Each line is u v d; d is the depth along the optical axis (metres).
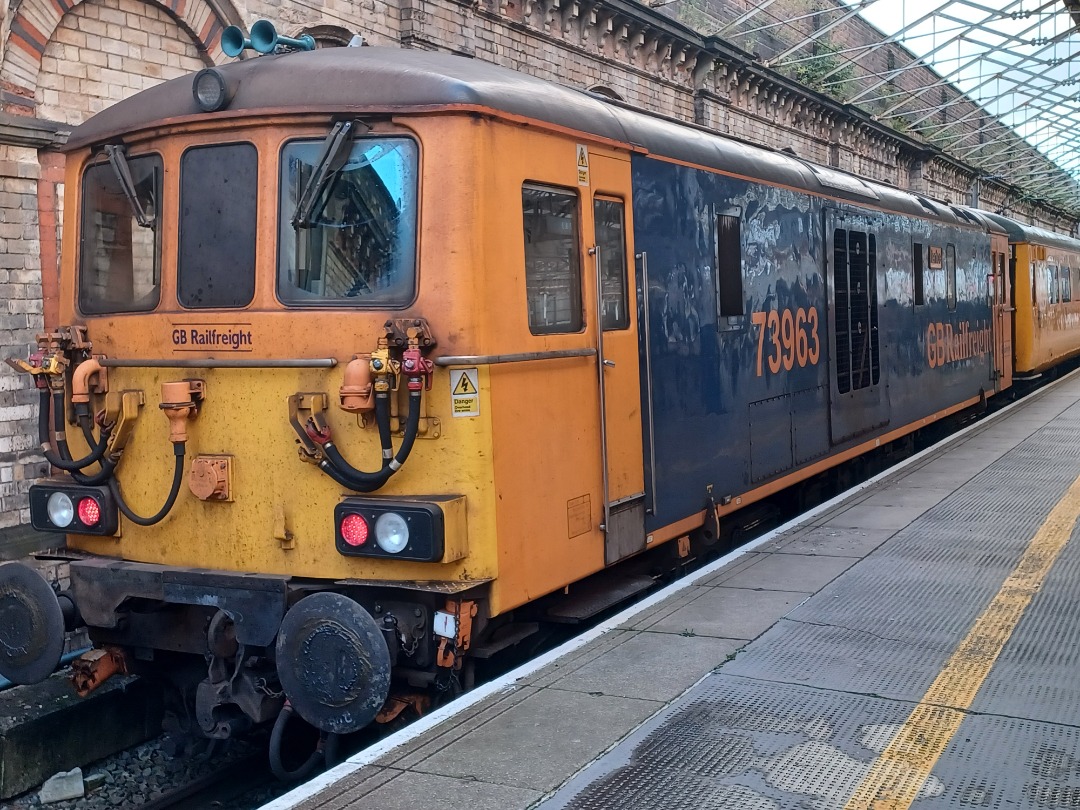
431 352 4.61
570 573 5.29
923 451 11.21
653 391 6.27
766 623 5.44
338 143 4.72
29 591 5.25
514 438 4.82
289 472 4.82
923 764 3.73
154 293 5.22
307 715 4.54
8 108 7.23
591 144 5.62
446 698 4.96
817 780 3.64
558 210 5.32
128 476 5.26
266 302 4.87
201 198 5.05
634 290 6.06
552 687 4.62
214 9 8.91
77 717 5.89
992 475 9.62
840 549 6.98
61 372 5.33
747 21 19.20
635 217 6.12
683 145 6.82
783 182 8.46
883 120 25.42
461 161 4.65
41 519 5.46
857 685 4.53
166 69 8.69
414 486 4.64
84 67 7.93
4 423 7.25
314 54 5.08
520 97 5.04
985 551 6.81
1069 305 24.84
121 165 5.23
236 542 4.94
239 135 4.95
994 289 16.73
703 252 7.01
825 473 10.22
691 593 6.06
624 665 4.87
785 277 8.45
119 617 5.23
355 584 4.64
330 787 3.69
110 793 5.66
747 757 3.85
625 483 5.88
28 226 7.42
